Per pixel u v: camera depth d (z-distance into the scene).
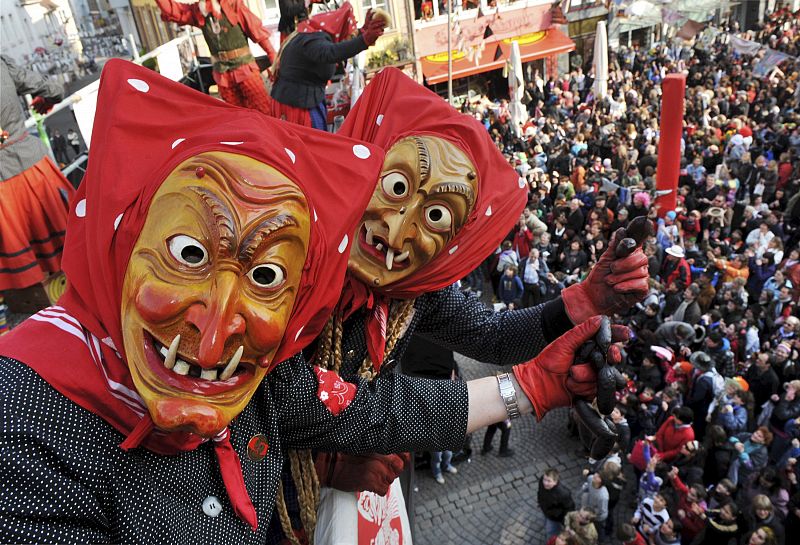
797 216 12.64
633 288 2.21
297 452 1.95
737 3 31.58
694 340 8.66
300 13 4.75
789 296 9.65
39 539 1.18
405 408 1.88
